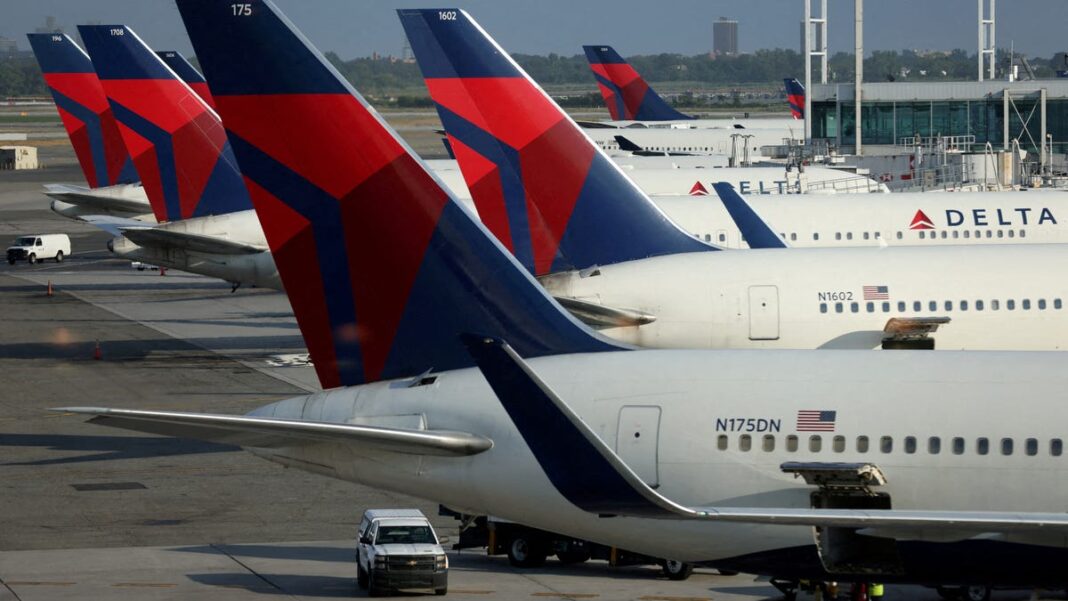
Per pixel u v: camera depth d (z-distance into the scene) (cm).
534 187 17675
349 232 10481
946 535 8994
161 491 17362
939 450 9512
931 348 16200
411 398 10406
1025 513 8938
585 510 8925
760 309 16712
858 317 16488
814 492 9694
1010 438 9438
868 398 9756
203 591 12950
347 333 10638
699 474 9894
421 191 10438
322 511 16500
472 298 10594
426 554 12775
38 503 16662
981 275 16438
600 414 10150
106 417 8975
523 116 17588
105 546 14762
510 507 10181
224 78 10250
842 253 17025
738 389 10000
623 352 10506
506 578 13650
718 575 13725
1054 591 9238
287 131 10312
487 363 8756
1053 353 9969
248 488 17575
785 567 9719
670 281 17075
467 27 17525
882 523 8512
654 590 13075
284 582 13362
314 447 10412
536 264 17725
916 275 16550
